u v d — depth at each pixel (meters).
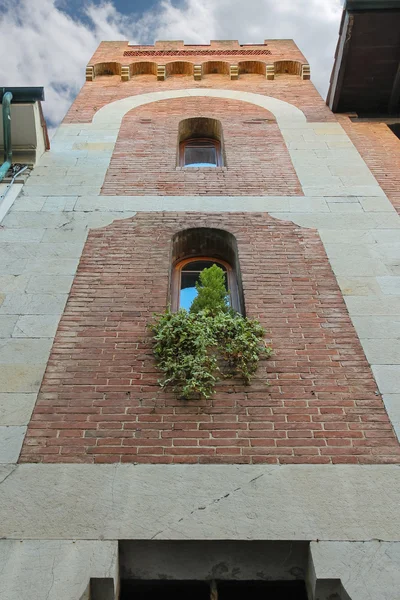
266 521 4.84
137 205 9.30
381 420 5.72
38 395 5.94
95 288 7.50
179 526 4.79
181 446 5.46
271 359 6.45
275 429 5.63
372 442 5.51
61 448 5.41
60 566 4.50
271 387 6.11
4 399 5.88
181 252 8.86
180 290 8.24
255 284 7.64
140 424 5.67
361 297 7.38
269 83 15.21
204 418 5.75
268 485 5.12
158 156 10.93
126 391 6.02
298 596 4.90
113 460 5.32
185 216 9.03
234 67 15.36
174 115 12.87
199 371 6.11
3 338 6.61
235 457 5.36
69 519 4.83
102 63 15.92
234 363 6.35
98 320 6.95
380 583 4.41
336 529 4.78
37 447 5.42
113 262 8.01
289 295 7.44
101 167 10.48
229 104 13.60
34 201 9.35
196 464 5.30
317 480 5.16
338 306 7.25
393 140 11.88
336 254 8.20
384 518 4.86
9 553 4.58
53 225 8.74
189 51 16.92
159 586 4.95
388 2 12.01
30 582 4.39
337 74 13.02
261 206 9.30
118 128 12.22
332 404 5.90
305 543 4.71
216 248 8.89
